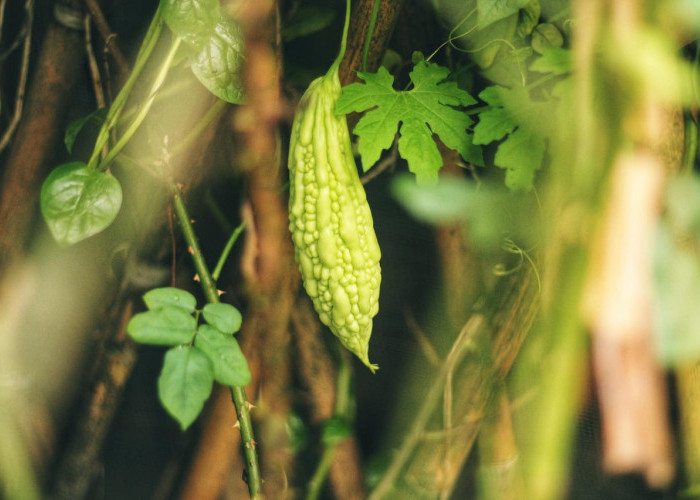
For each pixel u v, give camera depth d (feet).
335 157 3.14
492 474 3.52
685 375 3.51
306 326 3.64
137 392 3.89
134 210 3.56
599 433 3.72
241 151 3.46
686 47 3.24
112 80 3.57
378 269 3.19
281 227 3.47
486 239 2.88
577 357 2.56
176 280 3.66
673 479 3.70
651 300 2.64
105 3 3.55
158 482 3.94
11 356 3.59
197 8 3.29
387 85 3.22
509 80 3.44
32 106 3.54
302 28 3.61
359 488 3.73
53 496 3.70
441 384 3.50
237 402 3.38
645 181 2.61
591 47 2.57
